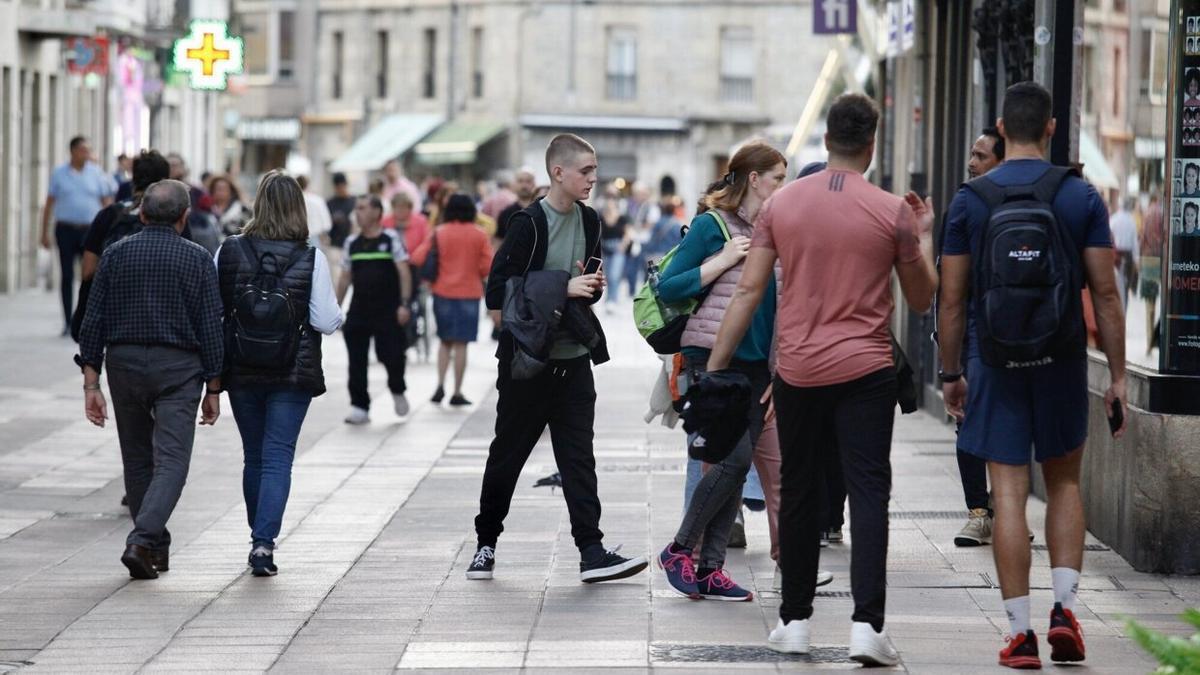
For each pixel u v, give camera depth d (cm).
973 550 1959
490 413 3344
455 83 12381
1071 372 1440
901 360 1538
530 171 4259
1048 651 1496
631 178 12188
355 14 12950
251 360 1831
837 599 1708
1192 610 934
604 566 1759
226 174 4816
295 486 2416
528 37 12062
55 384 3591
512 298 1736
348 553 1941
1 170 6244
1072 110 2250
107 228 2202
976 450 1458
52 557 1931
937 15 3531
